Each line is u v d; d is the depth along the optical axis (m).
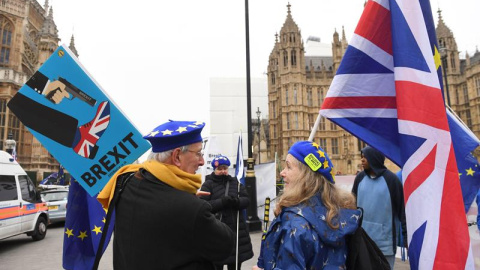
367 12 2.97
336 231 1.69
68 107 2.67
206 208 1.57
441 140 2.38
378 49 2.90
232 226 4.03
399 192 3.52
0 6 44.34
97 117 2.70
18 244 9.53
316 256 1.61
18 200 9.11
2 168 8.84
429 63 2.54
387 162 46.53
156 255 1.52
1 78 41.88
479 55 61.53
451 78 60.62
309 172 1.85
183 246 1.52
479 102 55.19
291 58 64.88
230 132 49.06
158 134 1.72
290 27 65.44
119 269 1.65
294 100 62.91
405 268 5.57
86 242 2.77
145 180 1.70
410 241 2.30
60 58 2.68
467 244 2.19
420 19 2.62
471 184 3.52
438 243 2.19
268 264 1.71
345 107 2.91
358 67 2.93
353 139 60.91
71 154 2.63
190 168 1.76
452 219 2.23
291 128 61.78
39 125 2.61
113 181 1.87
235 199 3.95
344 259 1.71
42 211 10.34
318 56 73.00
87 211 2.83
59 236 10.97
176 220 1.51
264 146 63.94
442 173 2.32
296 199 1.78
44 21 56.50
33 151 44.97
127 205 1.69
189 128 1.75
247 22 11.20
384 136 2.82
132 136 2.71
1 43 44.47
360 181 3.94
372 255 1.91
